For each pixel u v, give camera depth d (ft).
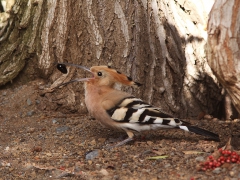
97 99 25.26
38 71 31.55
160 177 20.48
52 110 30.60
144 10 30.76
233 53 20.86
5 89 31.81
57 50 30.78
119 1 30.48
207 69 32.48
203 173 20.49
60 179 21.25
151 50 30.86
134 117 24.25
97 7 30.58
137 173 21.15
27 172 22.25
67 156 23.99
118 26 30.40
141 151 23.82
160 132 27.30
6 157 24.23
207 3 33.01
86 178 21.07
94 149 24.67
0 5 36.32
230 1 20.62
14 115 30.04
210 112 33.12
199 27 32.60
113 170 21.70
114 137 26.66
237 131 27.55
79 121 29.25
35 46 31.27
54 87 30.68
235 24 20.65
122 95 25.21
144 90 30.78
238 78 21.09
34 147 25.45
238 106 21.94
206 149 23.40
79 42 30.68
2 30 31.78
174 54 31.24
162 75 30.96
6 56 31.60
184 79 31.83
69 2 30.45
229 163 20.76
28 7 31.37
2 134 27.81
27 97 30.86
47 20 30.76
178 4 32.71
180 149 23.73
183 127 24.00
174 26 31.73
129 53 30.35
